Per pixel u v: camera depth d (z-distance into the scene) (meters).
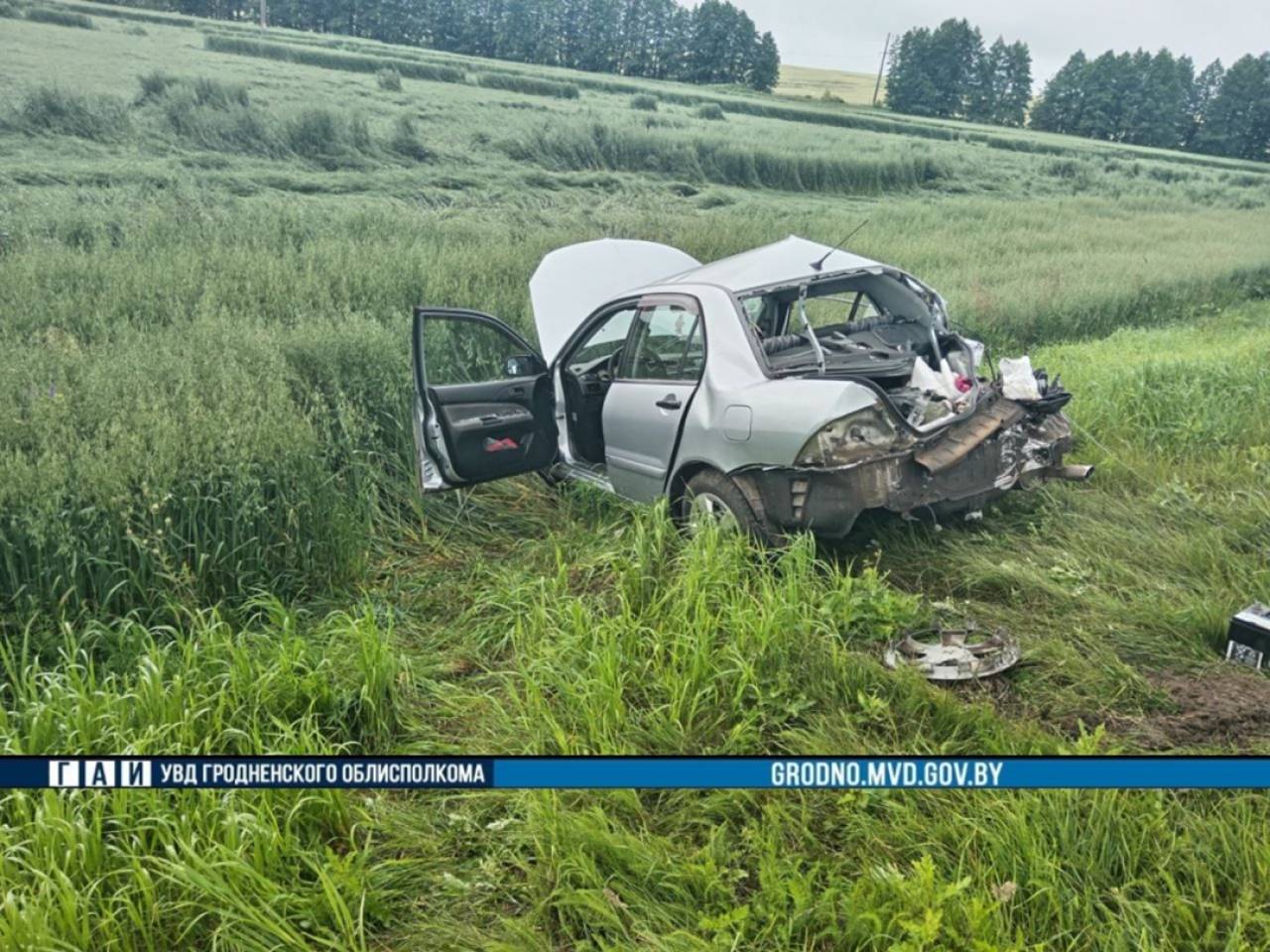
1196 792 2.94
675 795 3.18
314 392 6.22
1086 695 3.65
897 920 2.50
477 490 6.32
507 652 4.38
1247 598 4.28
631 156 22.09
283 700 3.70
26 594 4.41
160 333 7.19
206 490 4.88
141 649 4.16
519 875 2.96
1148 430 6.66
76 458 4.78
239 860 2.75
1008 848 2.73
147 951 2.65
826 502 4.44
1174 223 20.31
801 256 5.36
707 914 2.70
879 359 5.18
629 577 4.48
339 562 5.16
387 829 3.10
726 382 4.79
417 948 2.68
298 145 18.66
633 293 5.70
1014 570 4.60
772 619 3.83
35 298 8.02
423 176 18.05
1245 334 10.95
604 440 5.64
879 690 3.67
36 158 15.51
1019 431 4.87
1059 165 27.19
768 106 32.72
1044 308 11.23
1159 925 2.50
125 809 2.97
